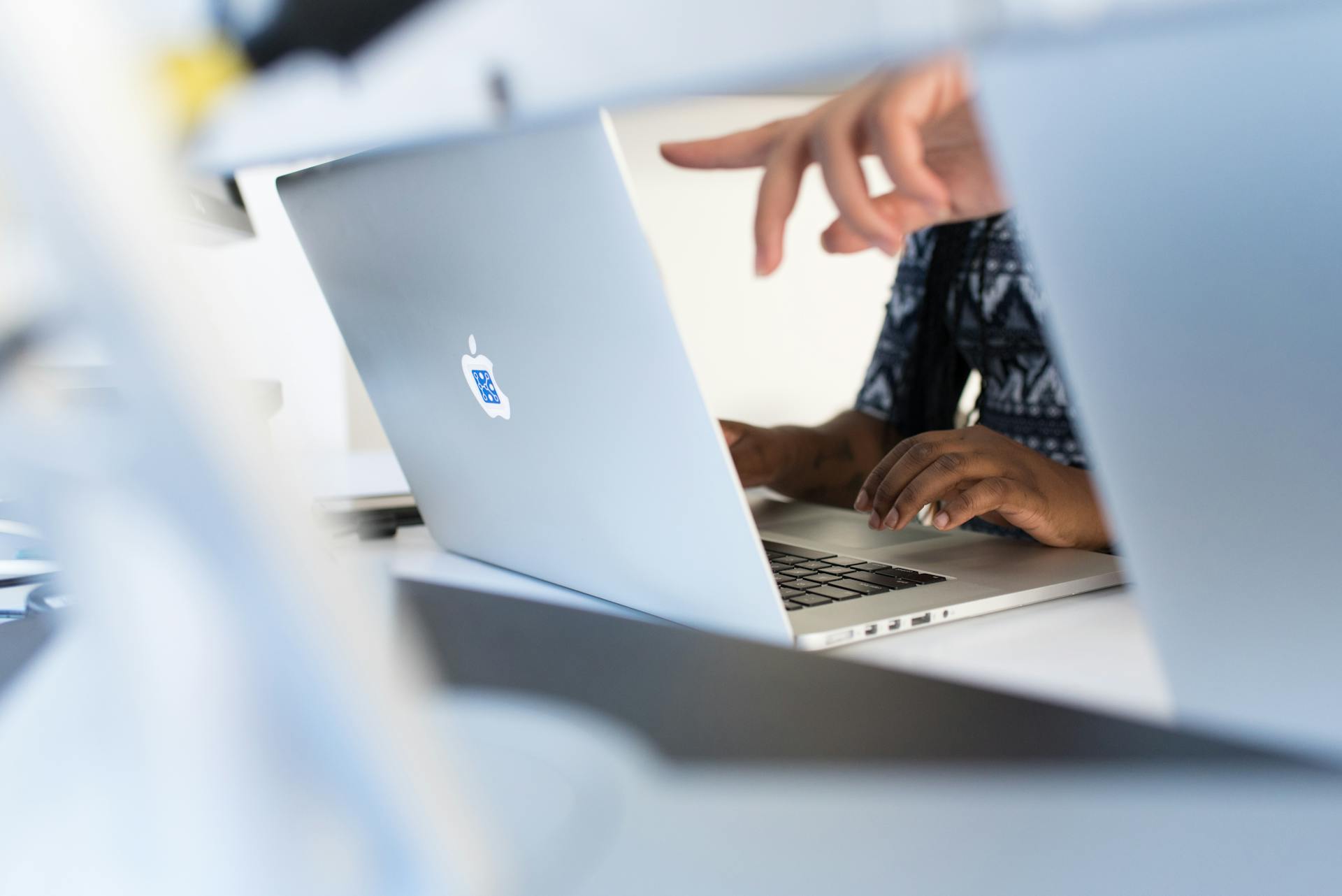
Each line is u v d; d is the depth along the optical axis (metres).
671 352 0.50
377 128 0.29
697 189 2.79
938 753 0.40
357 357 0.78
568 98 0.21
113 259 0.17
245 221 0.97
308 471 0.22
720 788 0.37
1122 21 0.23
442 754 0.23
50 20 0.17
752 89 0.18
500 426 0.67
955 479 0.81
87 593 0.22
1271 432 0.31
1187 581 0.36
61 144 0.17
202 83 0.20
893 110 0.44
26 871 0.24
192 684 0.22
